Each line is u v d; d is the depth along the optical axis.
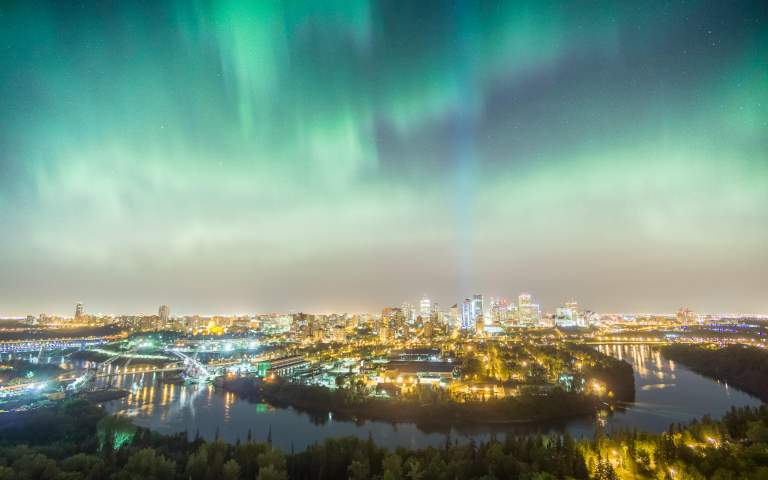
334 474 177.00
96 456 176.62
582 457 169.88
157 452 189.25
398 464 168.62
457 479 157.62
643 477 160.62
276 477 160.38
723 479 145.12
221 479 166.12
